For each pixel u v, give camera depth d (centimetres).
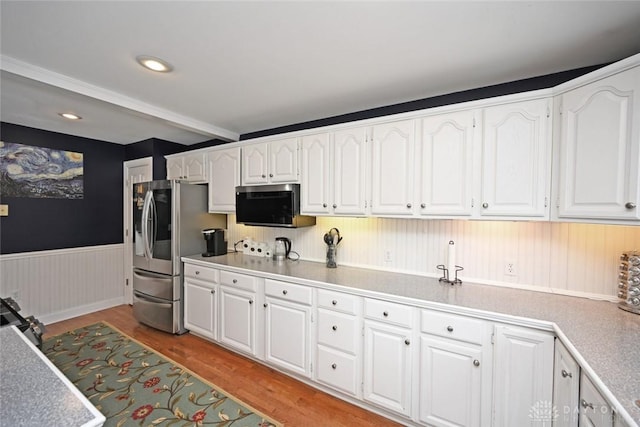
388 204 210
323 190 241
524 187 165
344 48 160
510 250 197
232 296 264
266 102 240
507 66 177
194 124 289
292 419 188
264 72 188
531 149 163
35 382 89
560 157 154
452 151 185
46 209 338
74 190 360
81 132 343
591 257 174
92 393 210
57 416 75
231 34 148
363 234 257
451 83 202
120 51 164
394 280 215
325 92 220
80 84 203
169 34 148
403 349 178
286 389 218
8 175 310
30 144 323
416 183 199
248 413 192
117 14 132
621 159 130
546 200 160
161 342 292
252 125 308
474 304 165
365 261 256
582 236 176
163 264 309
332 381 205
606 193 135
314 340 214
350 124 226
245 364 252
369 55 167
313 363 215
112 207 396
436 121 190
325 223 279
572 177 148
